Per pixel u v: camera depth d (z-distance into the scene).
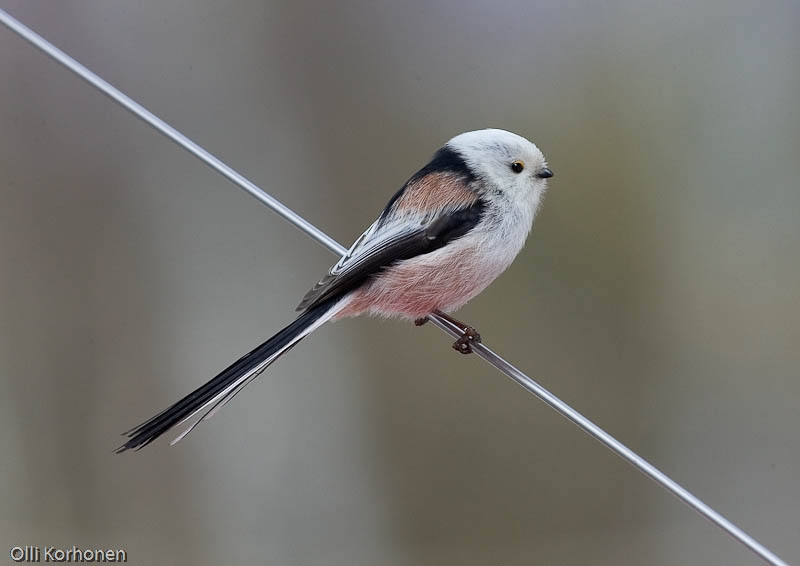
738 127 12.38
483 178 7.21
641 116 12.41
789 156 12.29
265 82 12.62
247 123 12.56
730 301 11.99
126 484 11.44
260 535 11.42
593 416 11.49
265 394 11.62
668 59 12.56
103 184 12.01
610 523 11.30
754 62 12.49
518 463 11.36
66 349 11.75
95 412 11.66
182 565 11.24
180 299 11.97
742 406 11.66
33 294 11.78
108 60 12.34
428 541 11.42
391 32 12.73
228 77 12.59
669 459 11.62
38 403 11.61
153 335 11.88
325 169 12.55
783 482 11.49
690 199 12.19
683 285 12.02
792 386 11.77
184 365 11.84
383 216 7.21
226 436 11.52
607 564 11.19
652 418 11.68
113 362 11.80
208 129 12.48
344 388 11.66
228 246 12.08
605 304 11.80
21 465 11.47
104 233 11.98
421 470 11.48
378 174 12.50
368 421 11.62
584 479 11.34
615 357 11.66
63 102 12.01
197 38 12.56
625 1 12.73
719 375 11.86
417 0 12.73
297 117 12.59
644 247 11.99
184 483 11.41
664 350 11.88
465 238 7.03
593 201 12.11
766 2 12.48
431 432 11.49
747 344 11.91
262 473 11.53
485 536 11.31
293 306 11.85
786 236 12.07
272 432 11.59
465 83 12.66
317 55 12.66
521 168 7.27
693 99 12.46
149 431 5.68
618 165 12.21
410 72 12.66
